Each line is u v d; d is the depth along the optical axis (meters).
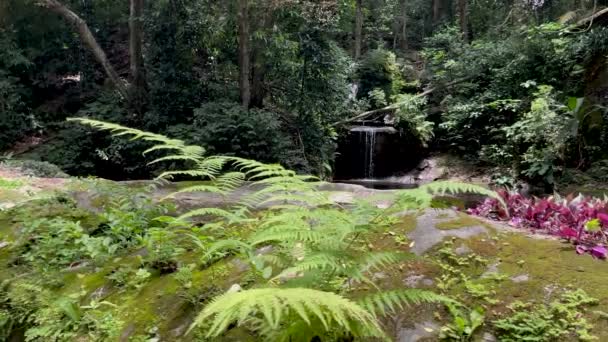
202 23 9.55
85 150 10.34
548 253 1.94
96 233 3.11
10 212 3.43
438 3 16.77
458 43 12.55
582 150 7.91
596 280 1.69
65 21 13.44
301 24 9.52
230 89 10.21
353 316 1.11
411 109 11.58
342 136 11.85
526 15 12.85
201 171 2.17
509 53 10.48
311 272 1.54
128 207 3.05
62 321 2.08
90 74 13.74
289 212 1.73
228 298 1.05
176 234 2.60
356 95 13.52
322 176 10.09
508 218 2.84
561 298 1.62
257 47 9.54
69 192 3.74
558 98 8.73
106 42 14.58
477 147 10.55
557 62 9.26
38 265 2.68
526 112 9.27
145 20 9.93
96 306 2.13
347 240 1.93
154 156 9.29
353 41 16.41
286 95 10.30
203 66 10.72
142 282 2.30
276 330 1.39
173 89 9.99
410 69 14.52
